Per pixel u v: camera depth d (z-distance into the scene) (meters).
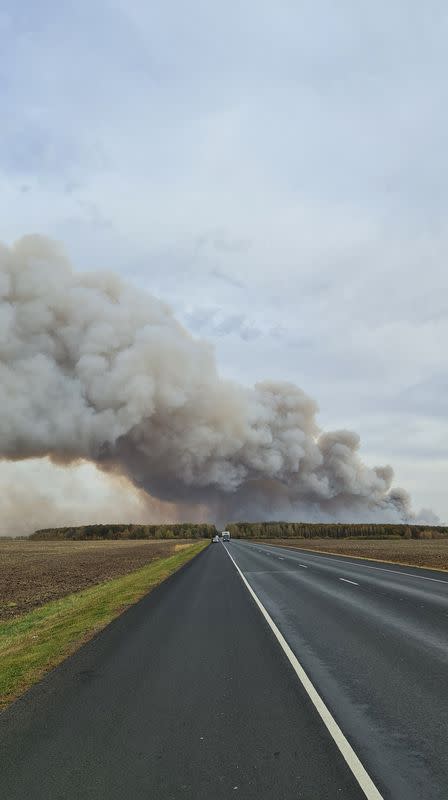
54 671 7.06
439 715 4.92
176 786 3.69
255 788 3.62
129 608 13.23
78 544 105.56
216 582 18.97
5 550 72.19
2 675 7.16
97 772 3.95
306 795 3.51
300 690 5.81
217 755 4.18
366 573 20.58
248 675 6.52
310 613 11.20
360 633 8.84
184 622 10.71
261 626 9.88
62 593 19.09
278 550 48.88
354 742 4.34
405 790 3.53
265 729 4.69
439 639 8.22
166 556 45.47
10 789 3.72
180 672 6.77
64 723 5.00
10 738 4.68
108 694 5.91
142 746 4.40
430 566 23.66
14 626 12.15
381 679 6.13
